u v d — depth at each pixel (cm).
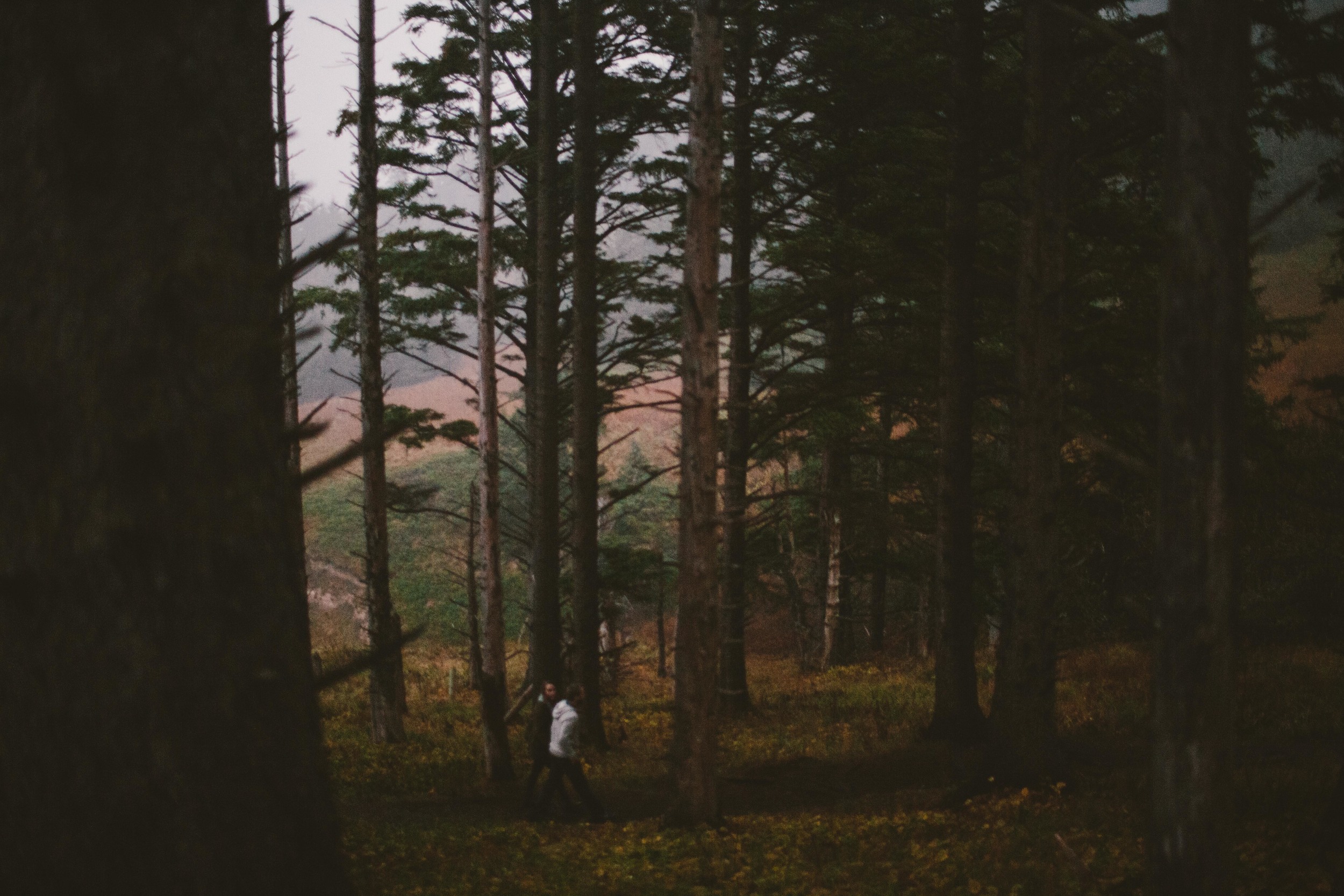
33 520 254
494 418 1561
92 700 251
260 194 298
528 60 2023
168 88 271
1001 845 754
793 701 2012
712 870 738
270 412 292
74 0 261
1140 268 1369
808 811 1084
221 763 263
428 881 704
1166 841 422
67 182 259
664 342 2066
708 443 939
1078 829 794
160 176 268
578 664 1636
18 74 261
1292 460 1537
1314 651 1897
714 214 940
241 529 273
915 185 1741
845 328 1995
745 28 1817
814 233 2005
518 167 2133
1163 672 425
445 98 2053
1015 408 1034
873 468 2762
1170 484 425
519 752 1555
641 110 1817
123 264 261
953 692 1425
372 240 1602
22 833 251
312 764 287
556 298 1673
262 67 306
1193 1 421
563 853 834
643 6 1794
